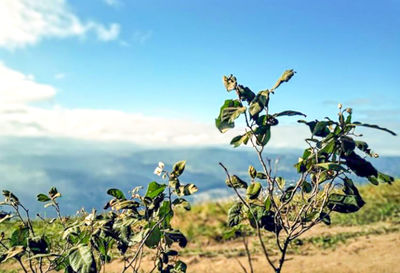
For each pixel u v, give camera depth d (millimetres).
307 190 2830
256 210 2822
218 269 7379
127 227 2887
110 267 6871
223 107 2631
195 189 2855
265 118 2547
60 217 3283
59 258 2822
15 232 2941
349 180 2615
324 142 2473
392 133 2330
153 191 2859
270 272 7023
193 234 9648
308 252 8234
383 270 6809
